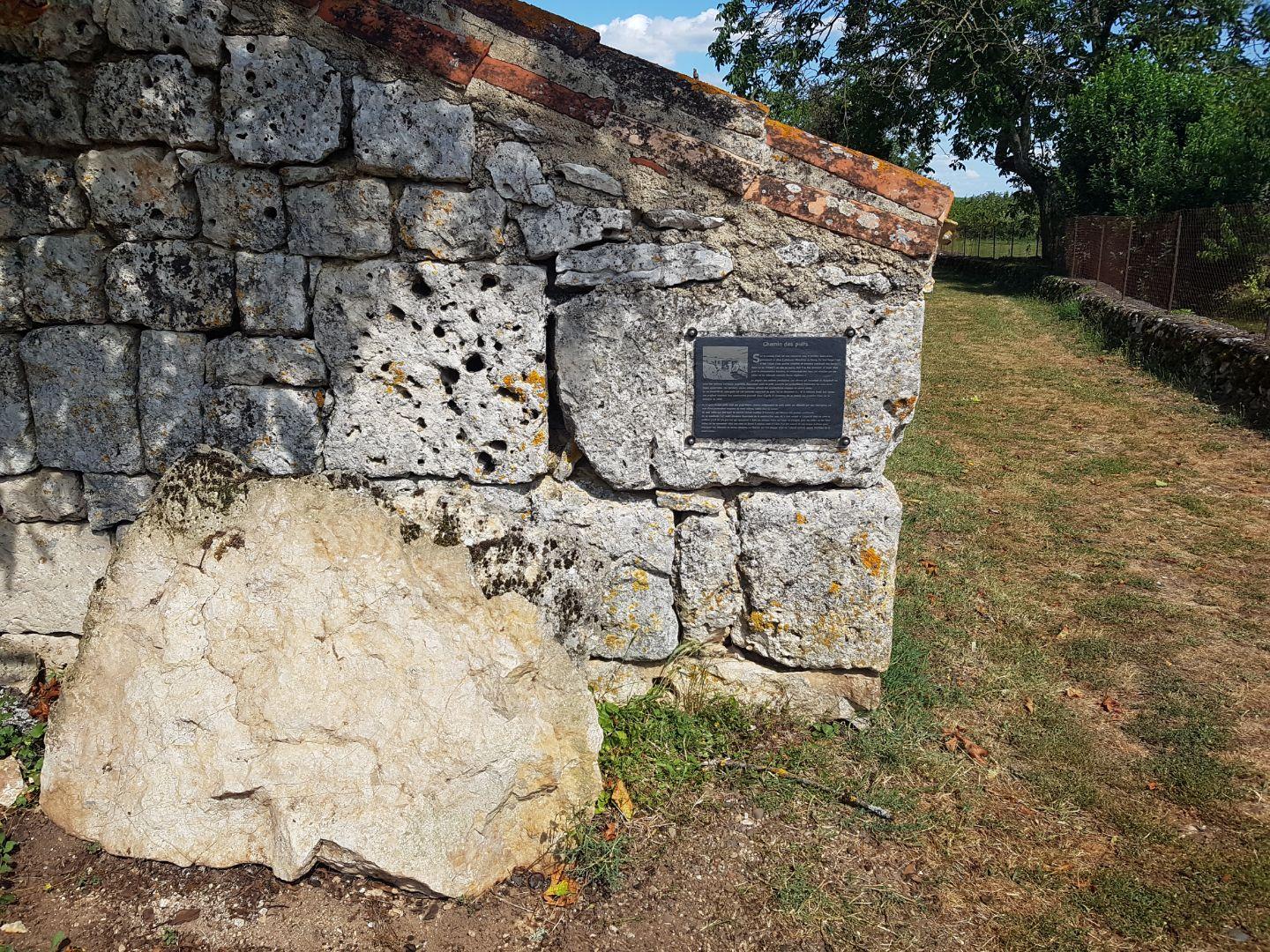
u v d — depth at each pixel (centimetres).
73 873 301
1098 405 927
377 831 292
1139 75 1802
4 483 370
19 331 358
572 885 299
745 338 336
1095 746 376
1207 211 1183
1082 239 1761
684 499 358
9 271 349
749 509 354
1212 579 529
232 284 343
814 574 357
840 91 1930
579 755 319
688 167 324
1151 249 1349
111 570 319
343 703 301
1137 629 471
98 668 316
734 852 314
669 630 369
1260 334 950
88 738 314
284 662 304
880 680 377
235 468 321
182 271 343
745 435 346
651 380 343
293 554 309
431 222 331
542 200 327
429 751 298
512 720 306
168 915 286
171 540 314
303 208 333
